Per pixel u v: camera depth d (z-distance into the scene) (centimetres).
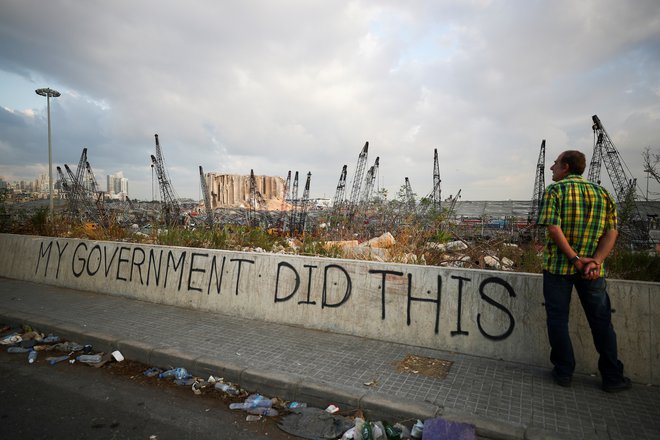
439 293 486
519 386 381
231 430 342
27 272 884
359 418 343
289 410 374
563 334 370
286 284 585
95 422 353
